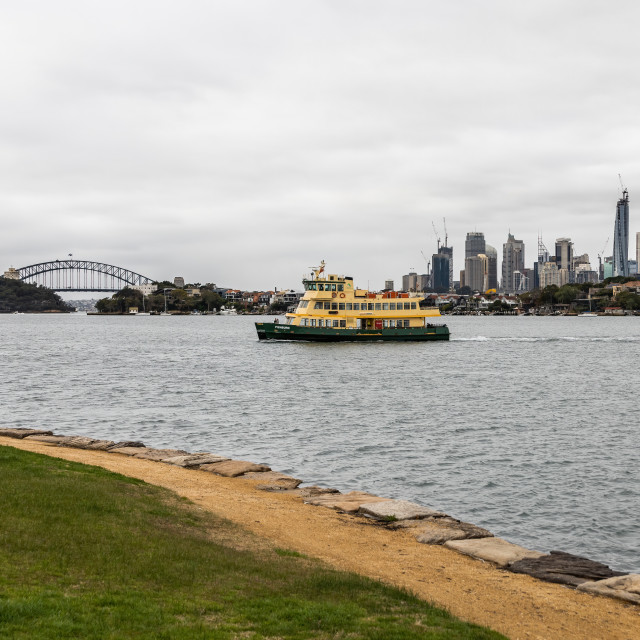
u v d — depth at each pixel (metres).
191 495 30.80
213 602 17.25
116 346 175.00
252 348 155.38
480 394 79.06
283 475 36.81
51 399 73.88
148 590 17.59
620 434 55.09
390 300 154.88
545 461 45.84
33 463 32.19
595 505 36.56
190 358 131.75
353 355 130.75
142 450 41.38
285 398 75.19
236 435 54.22
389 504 30.55
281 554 22.77
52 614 15.25
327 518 28.78
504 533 32.47
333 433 55.03
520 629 18.36
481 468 43.97
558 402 72.94
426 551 25.08
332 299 150.50
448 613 18.22
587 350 155.75
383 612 17.73
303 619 16.55
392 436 53.84
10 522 21.59
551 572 23.06
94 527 22.33
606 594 21.23
